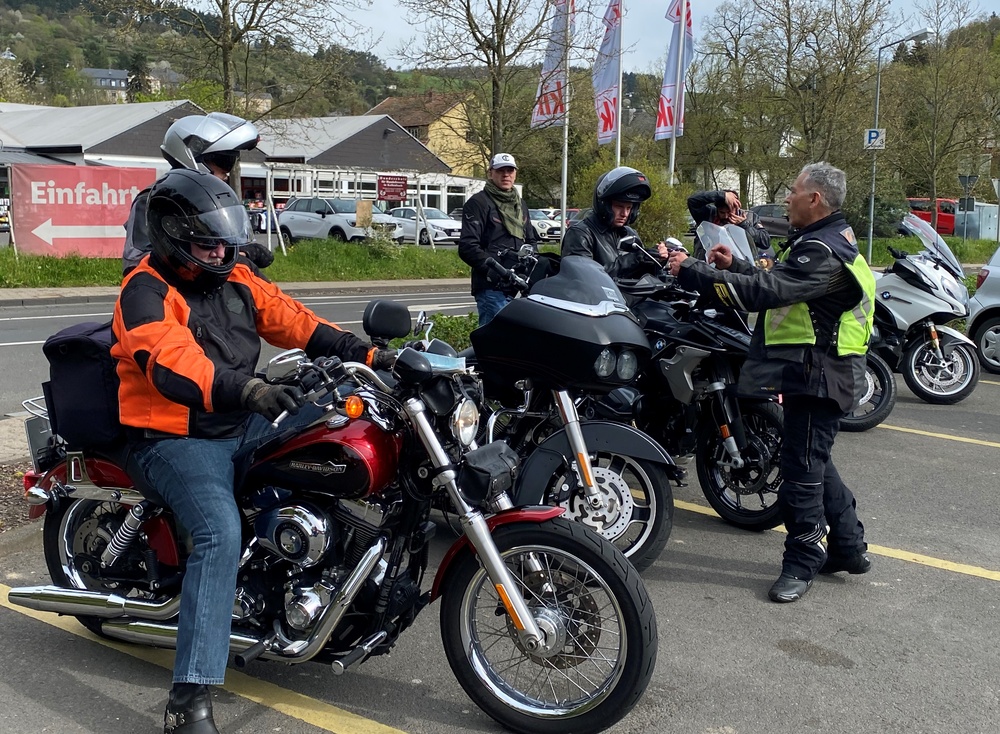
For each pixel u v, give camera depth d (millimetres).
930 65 30938
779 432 5195
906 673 3783
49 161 33781
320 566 3252
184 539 3467
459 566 3289
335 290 20906
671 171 21891
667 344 5129
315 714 3404
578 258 4184
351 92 22781
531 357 3967
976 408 8648
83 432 3352
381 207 40594
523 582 3295
